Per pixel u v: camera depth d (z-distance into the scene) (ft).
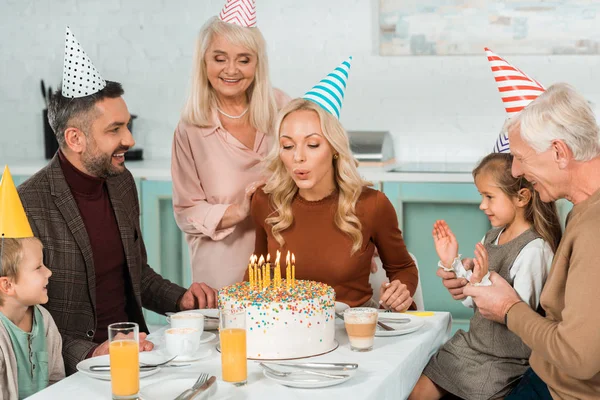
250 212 8.11
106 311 6.96
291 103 7.03
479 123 12.83
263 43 8.61
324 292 5.84
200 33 8.52
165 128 13.65
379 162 11.90
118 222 7.01
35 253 5.70
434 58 12.82
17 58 13.83
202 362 5.56
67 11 13.61
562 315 5.03
